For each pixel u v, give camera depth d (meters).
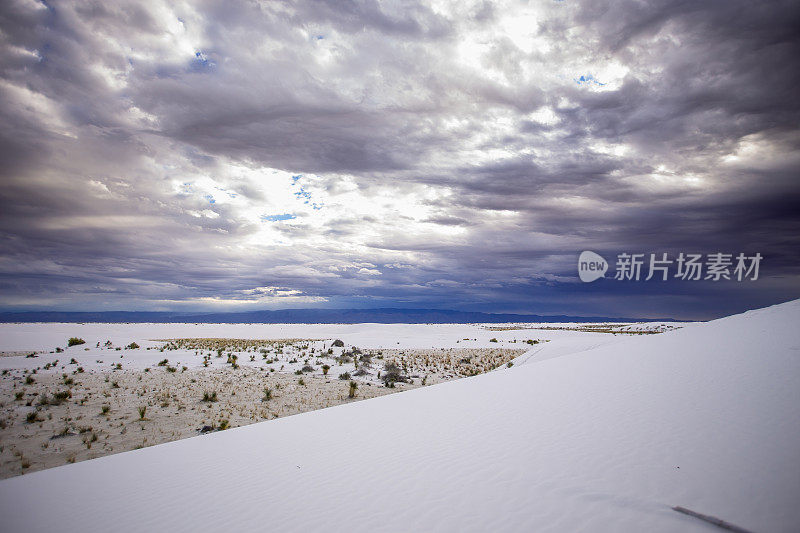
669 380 10.99
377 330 85.31
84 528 5.95
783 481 5.35
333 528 5.33
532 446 7.59
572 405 10.00
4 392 19.45
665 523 4.75
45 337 47.22
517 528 4.91
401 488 6.38
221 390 20.92
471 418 10.04
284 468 7.88
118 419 15.36
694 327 20.02
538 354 32.25
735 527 4.54
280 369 28.72
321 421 11.45
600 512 5.09
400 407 12.19
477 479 6.41
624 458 6.57
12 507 6.76
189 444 10.24
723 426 7.37
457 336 70.25
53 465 10.85
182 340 52.25
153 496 7.02
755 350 12.78
